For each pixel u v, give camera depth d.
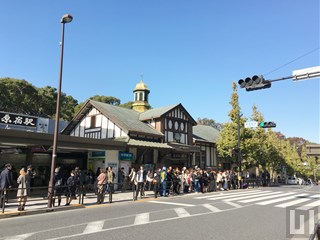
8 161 17.61
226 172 22.56
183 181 18.95
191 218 9.18
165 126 24.84
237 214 10.06
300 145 80.31
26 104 35.66
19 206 10.56
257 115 31.86
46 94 39.09
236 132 28.16
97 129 24.02
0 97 32.56
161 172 17.14
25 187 10.76
